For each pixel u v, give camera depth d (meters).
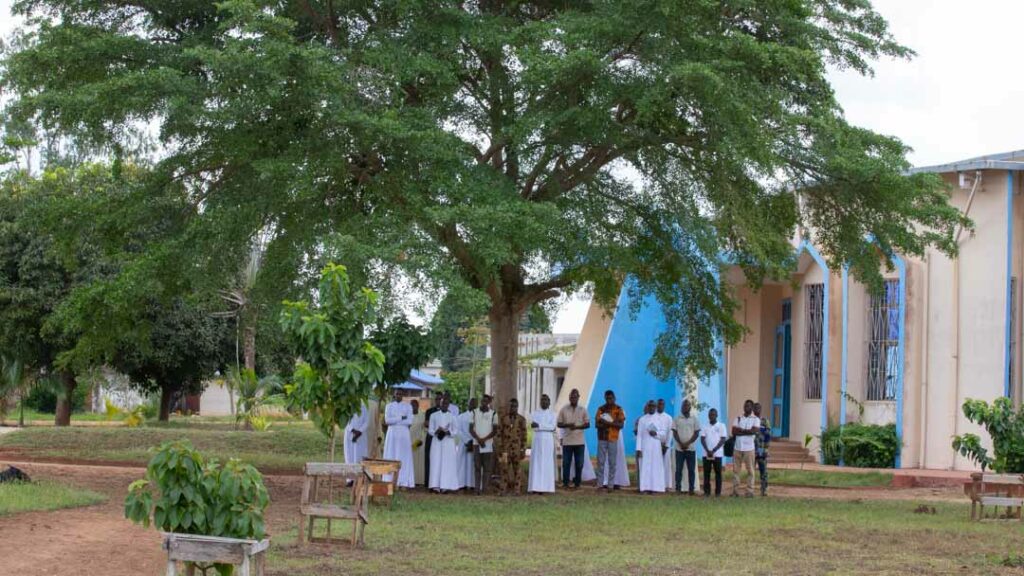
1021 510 16.22
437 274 14.97
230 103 15.52
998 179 23.56
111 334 18.64
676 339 21.22
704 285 20.81
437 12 16.69
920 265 24.30
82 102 15.62
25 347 33.16
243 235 16.89
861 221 18.95
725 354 25.86
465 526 13.95
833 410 25.28
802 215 20.28
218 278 17.19
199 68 16.83
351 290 14.63
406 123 16.03
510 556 11.45
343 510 11.73
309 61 15.13
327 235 15.16
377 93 16.41
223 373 36.81
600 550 12.05
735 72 16.64
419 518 14.68
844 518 15.74
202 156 17.20
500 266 18.44
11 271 32.25
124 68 16.83
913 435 24.11
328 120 15.56
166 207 17.86
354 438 18.72
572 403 21.11
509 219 15.37
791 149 18.00
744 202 18.39
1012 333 23.77
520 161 17.97
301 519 11.78
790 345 27.91
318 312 13.12
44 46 16.69
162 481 7.42
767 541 13.09
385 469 13.63
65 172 31.25
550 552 11.81
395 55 16.22
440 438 19.09
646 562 11.17
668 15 15.72
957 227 23.88
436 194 16.16
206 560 7.29
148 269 16.56
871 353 25.05
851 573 10.72
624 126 17.52
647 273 20.16
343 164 15.98
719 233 19.56
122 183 18.92
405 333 17.72
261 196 16.33
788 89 17.91
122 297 16.62
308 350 13.07
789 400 27.86
